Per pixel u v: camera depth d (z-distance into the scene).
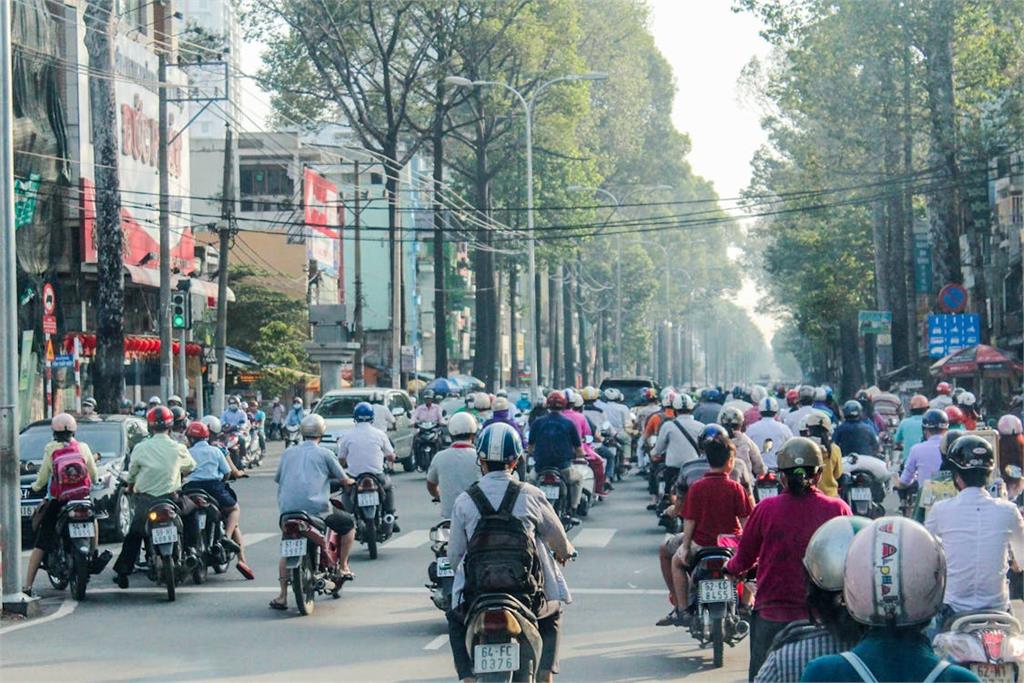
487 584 18.30
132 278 98.69
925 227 144.88
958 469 18.48
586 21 162.38
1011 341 120.00
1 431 32.88
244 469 80.12
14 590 32.56
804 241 143.75
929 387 103.69
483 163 137.38
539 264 156.00
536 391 120.62
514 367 187.88
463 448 29.58
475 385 131.75
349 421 76.56
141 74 103.81
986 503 18.30
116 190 73.88
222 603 33.81
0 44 33.19
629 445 74.00
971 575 18.06
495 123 138.75
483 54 122.69
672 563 27.14
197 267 125.31
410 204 194.50
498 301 168.75
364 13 117.62
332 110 129.50
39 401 85.56
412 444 81.62
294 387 147.50
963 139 86.56
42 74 87.38
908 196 108.56
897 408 83.38
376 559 41.75
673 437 41.56
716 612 24.78
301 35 118.75
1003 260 116.75
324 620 31.11
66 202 91.25
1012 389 97.50
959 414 36.78
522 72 132.88
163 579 34.09
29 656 27.03
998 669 15.81
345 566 34.06
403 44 124.81
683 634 28.81
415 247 199.12
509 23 121.81
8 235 33.34
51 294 79.50
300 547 31.52
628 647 27.28
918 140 106.31
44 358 85.88
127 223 98.75
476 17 120.31
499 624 17.80
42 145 86.69
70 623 31.17
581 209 152.88
